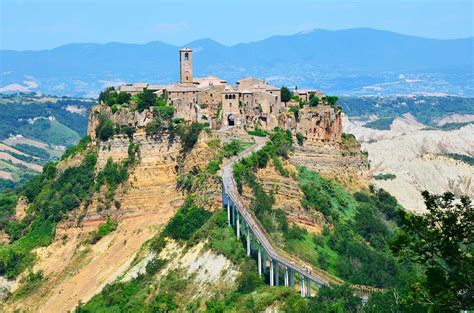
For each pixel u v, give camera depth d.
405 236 106.12
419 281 108.94
